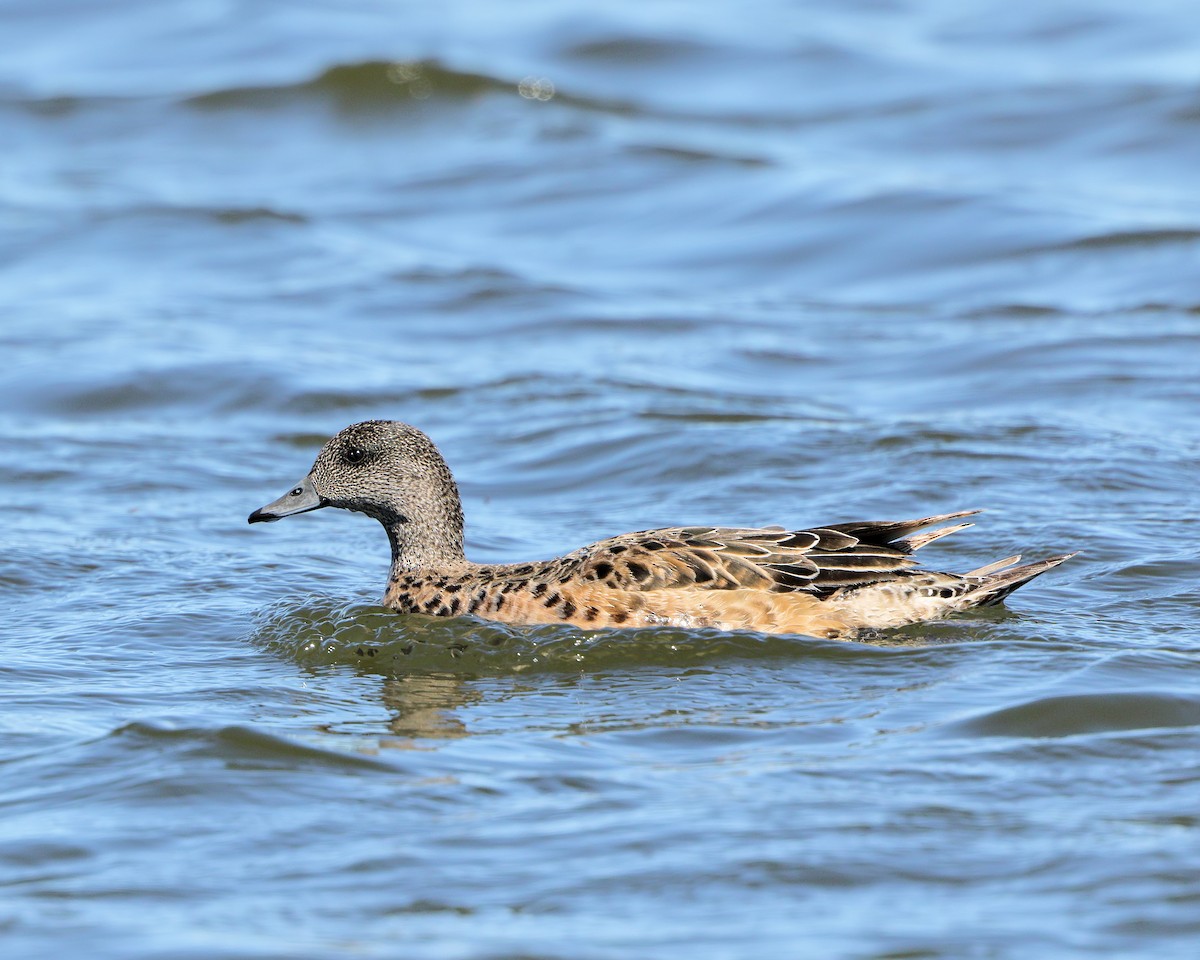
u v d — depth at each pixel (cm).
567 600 1251
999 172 2928
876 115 3244
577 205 2898
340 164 3175
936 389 2044
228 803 943
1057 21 3734
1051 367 2077
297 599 1366
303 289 2509
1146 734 1016
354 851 881
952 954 766
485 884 842
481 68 3472
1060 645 1189
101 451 1872
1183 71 3297
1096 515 1559
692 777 973
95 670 1214
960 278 2498
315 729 1074
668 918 805
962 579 1259
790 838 884
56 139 3291
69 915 813
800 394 2052
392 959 763
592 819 914
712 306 2431
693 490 1714
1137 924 790
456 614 1291
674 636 1205
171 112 3397
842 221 2719
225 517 1672
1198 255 2477
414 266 2608
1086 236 2562
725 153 3039
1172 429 1833
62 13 3962
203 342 2258
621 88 3456
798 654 1186
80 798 955
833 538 1259
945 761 983
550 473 1811
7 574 1466
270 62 3622
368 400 2056
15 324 2345
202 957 767
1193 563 1405
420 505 1342
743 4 3978
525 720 1087
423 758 1013
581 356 2223
